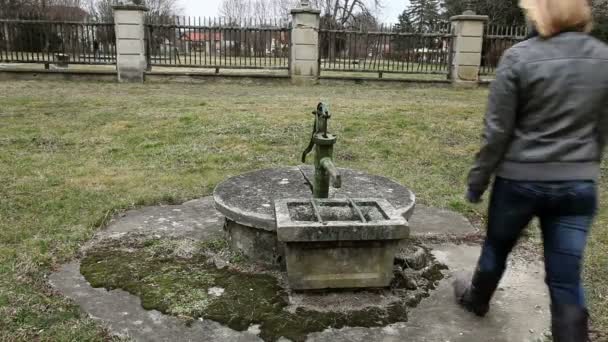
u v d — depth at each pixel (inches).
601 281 125.6
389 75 666.2
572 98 79.0
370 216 117.9
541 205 83.4
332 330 103.6
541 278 129.2
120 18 549.6
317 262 112.8
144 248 141.5
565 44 80.4
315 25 573.6
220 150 266.1
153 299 113.4
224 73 585.9
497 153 84.7
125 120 334.6
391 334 102.9
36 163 234.1
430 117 363.3
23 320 103.0
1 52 557.3
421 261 131.2
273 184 153.9
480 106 423.5
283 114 357.1
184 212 172.9
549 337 103.2
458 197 195.6
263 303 112.5
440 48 620.1
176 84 556.7
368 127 323.6
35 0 1233.4
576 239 81.8
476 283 104.7
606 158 254.8
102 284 120.1
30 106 378.6
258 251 130.1
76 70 557.9
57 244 141.9
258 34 595.5
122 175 218.1
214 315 107.6
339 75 631.8
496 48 628.1
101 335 99.7
